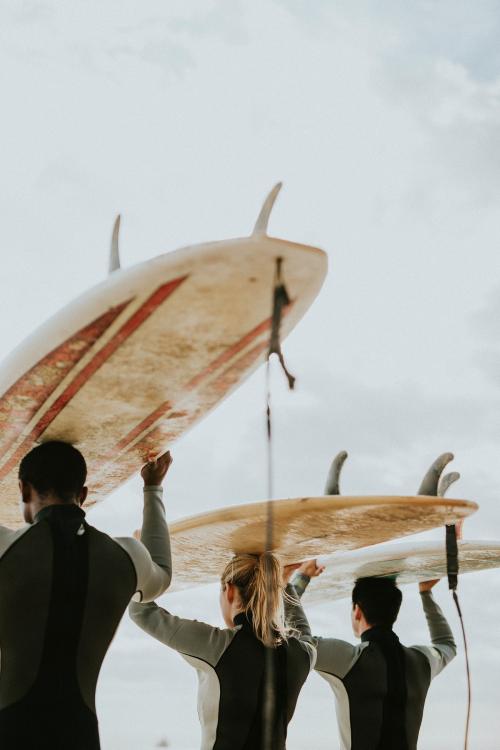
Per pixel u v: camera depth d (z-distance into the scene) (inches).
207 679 116.4
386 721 129.0
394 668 132.0
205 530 140.9
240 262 79.7
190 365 100.2
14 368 103.2
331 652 130.1
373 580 140.6
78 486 92.4
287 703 117.4
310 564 149.4
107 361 99.7
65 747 79.7
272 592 117.9
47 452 91.9
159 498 113.3
